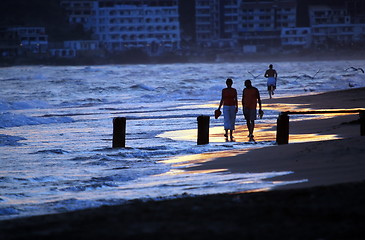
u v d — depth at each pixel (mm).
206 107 119688
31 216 25938
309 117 87250
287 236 15773
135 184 37344
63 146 62562
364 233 15922
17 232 18203
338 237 15617
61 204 30281
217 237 15773
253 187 30078
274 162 39719
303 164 36531
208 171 40438
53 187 37500
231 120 64812
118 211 21688
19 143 65188
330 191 21859
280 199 21344
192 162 46375
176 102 138750
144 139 68000
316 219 17641
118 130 59000
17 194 34719
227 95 64812
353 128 66312
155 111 112562
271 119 88625
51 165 48094
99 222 18922
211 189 31078
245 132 72500
